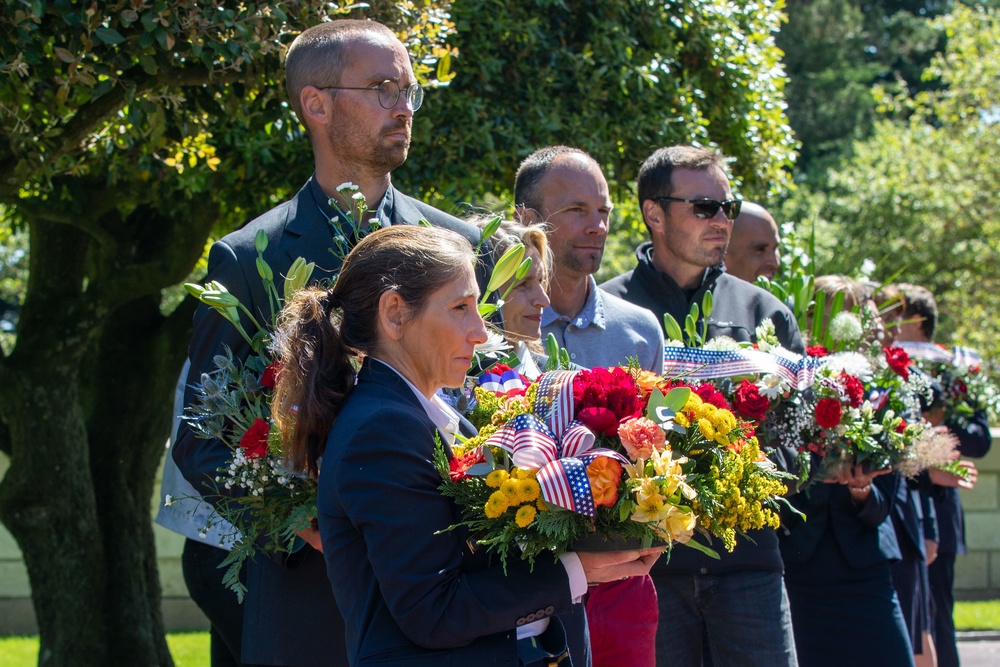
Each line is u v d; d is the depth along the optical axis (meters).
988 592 10.41
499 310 3.39
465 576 2.27
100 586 7.12
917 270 17.52
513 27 6.44
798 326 4.73
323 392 2.39
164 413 7.84
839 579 4.76
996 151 17.16
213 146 6.41
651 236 4.54
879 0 33.72
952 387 6.01
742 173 7.73
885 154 18.64
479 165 6.41
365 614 2.26
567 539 2.29
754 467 2.58
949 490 6.48
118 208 7.82
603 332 3.92
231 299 2.89
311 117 3.16
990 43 17.69
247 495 2.83
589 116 6.71
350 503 2.23
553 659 2.47
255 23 4.25
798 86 28.78
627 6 6.91
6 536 9.58
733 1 7.67
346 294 2.44
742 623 3.89
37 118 4.94
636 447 2.32
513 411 2.53
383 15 4.69
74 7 4.12
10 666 8.17
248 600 3.08
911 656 4.75
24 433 6.93
